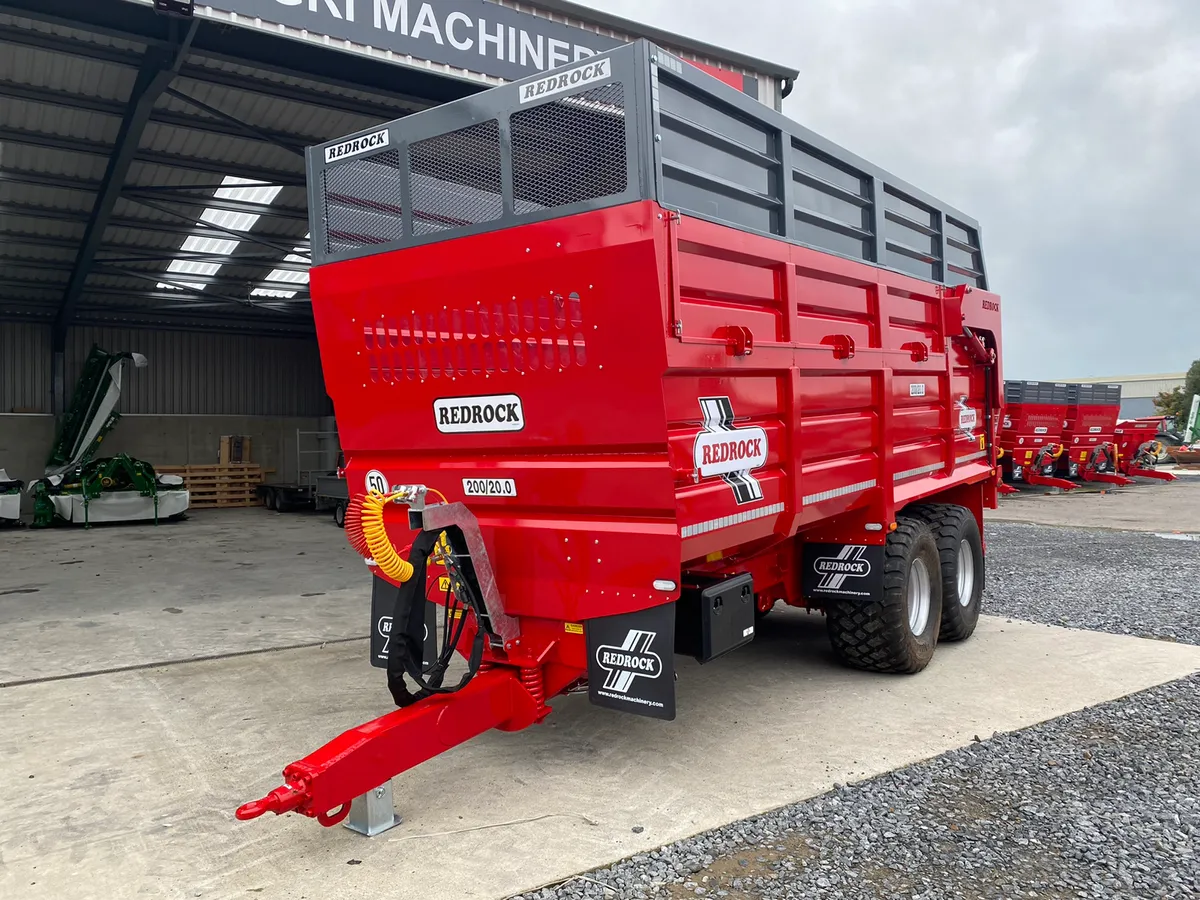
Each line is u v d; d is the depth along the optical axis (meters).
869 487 4.97
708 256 3.54
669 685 3.41
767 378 3.96
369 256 3.99
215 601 8.44
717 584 3.91
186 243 15.34
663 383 3.24
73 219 13.80
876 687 5.20
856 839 3.28
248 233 14.82
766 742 4.31
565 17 8.73
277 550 12.41
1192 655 5.86
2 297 18.16
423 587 3.49
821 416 4.48
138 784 3.94
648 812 3.53
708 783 3.81
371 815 3.35
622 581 3.52
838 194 4.77
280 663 6.05
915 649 5.32
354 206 4.08
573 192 3.36
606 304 3.28
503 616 3.86
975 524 6.39
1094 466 21.88
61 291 18.02
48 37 8.45
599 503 3.53
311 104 10.10
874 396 5.06
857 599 5.13
